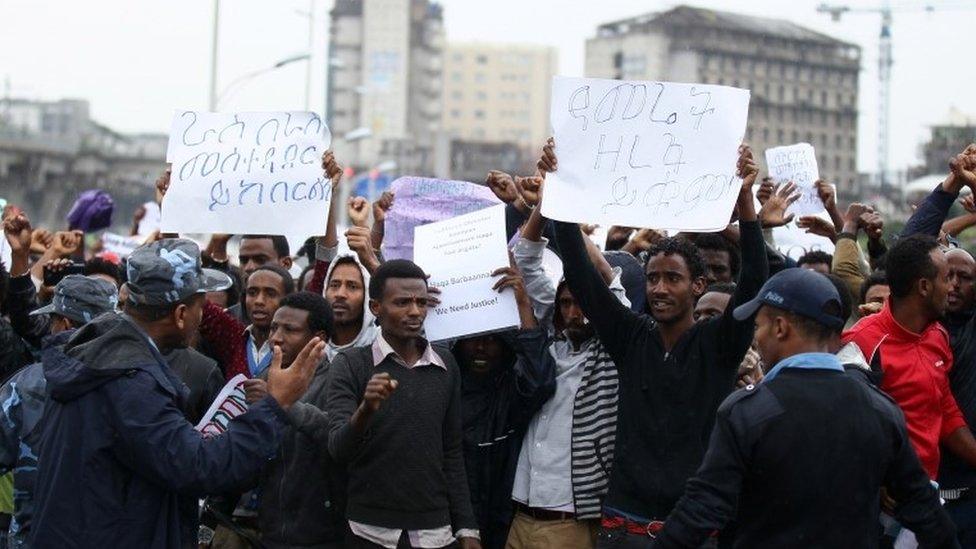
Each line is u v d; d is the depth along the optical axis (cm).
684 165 565
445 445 591
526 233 620
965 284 625
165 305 479
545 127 19988
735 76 9444
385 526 569
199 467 459
